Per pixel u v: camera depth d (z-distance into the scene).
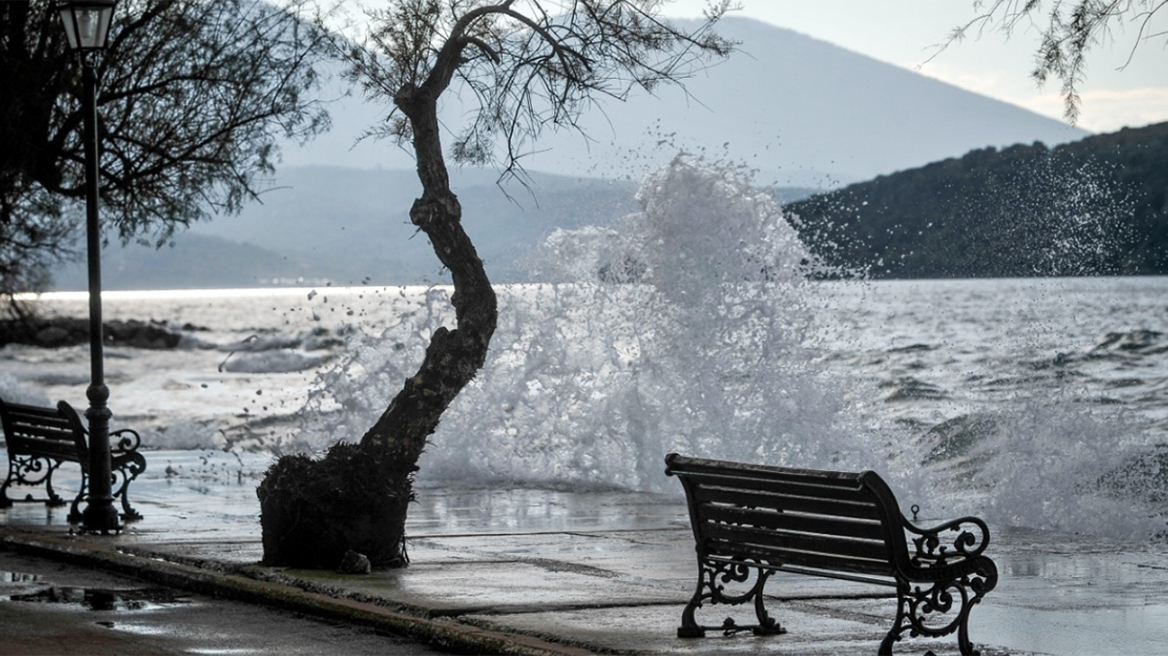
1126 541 12.34
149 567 10.09
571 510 14.17
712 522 7.59
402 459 9.95
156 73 17.75
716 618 8.05
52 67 17.05
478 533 12.25
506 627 7.72
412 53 10.63
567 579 9.50
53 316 85.31
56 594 9.46
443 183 10.11
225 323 128.25
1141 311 67.25
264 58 17.61
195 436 26.27
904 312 80.94
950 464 18.25
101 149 17.67
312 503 9.70
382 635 7.99
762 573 7.55
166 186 18.36
